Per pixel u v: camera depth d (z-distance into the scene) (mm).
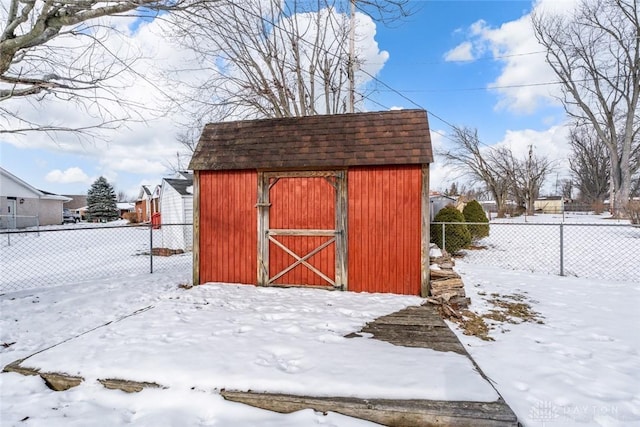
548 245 11594
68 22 4418
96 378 2617
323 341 3236
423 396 2281
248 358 2842
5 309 4883
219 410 2326
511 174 30625
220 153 5984
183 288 6176
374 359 2820
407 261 5180
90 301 5332
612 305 4832
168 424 2188
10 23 4359
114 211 38750
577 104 23672
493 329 3926
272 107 12445
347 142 5543
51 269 8562
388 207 5262
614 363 3043
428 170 5141
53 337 3912
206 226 6016
